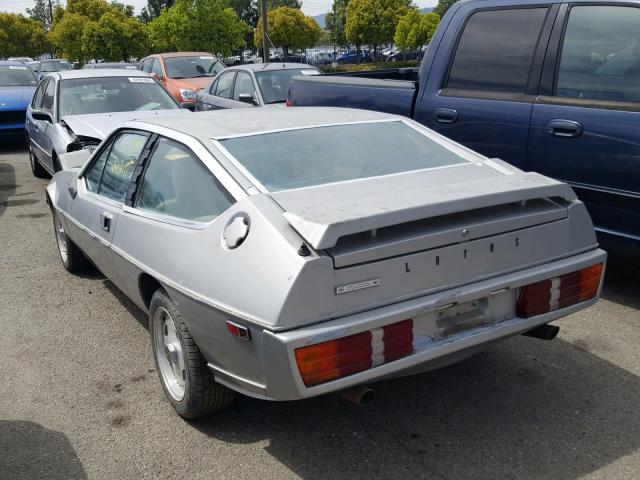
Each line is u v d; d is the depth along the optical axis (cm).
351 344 250
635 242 436
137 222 352
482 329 287
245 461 301
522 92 488
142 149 377
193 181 320
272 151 330
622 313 447
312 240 249
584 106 448
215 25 3359
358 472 289
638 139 418
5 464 305
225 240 280
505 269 291
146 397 362
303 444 312
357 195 295
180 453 309
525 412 332
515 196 294
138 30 3400
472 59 526
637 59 429
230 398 321
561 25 472
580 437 309
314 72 1051
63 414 348
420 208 267
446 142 373
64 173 532
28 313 490
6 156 1262
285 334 243
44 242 680
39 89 984
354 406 343
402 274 263
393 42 5019
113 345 430
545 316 302
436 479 282
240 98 992
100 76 884
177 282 301
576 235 315
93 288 539
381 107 591
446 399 347
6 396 369
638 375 365
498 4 517
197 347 305
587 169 448
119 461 305
